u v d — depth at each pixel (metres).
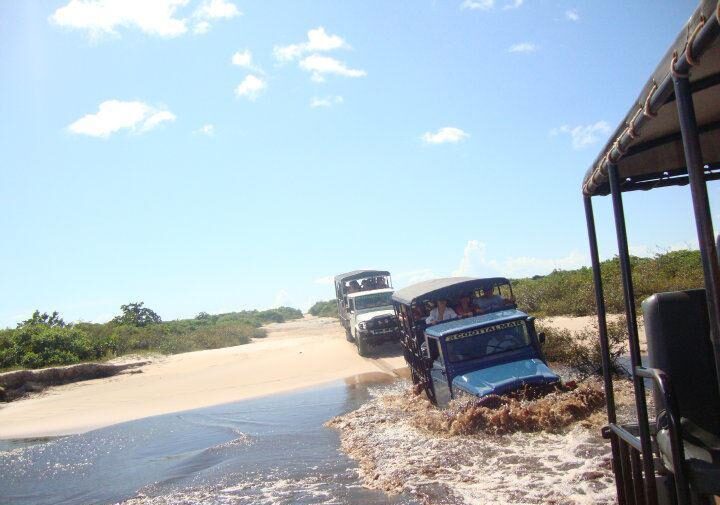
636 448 3.50
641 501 3.63
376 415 11.88
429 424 10.08
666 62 2.48
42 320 34.28
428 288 12.91
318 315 69.19
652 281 20.38
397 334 21.23
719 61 2.71
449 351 10.57
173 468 10.02
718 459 2.92
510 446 8.20
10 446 13.75
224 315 63.84
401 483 7.33
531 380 9.55
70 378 22.52
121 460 11.21
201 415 15.22
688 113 2.33
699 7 2.07
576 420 8.79
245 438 11.73
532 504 6.11
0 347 24.75
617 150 3.26
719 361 2.27
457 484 7.01
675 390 3.23
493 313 11.74
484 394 9.34
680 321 3.29
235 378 20.47
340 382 17.67
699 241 2.32
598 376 12.32
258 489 8.05
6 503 9.10
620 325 15.45
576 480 6.62
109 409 17.33
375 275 26.08
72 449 12.69
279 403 15.59
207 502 7.77
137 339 31.94
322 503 7.09
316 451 9.86
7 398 20.33
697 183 2.30
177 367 24.20
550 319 20.56
